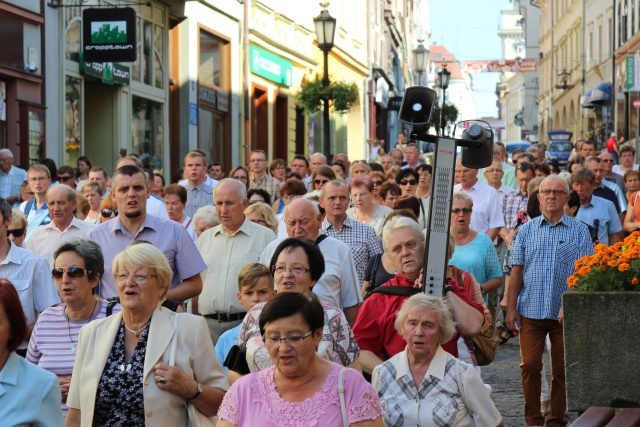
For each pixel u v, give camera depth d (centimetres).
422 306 1467
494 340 1705
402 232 1716
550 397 2228
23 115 4534
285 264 1603
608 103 11900
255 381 1213
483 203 3144
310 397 1194
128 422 1437
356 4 10875
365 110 11250
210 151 6675
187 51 6216
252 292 1695
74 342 1666
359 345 1684
